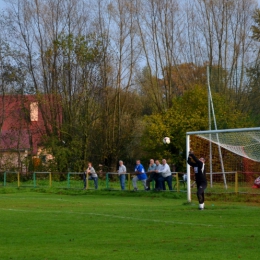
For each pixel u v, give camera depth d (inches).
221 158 1210.0
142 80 2541.8
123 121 2436.0
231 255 433.7
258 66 1795.0
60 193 1403.8
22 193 1417.3
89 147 2287.2
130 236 543.5
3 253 447.8
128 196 1273.4
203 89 2138.3
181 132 1998.0
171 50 2516.0
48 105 2277.3
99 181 1576.0
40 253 447.2
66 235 552.7
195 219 697.0
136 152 2461.9
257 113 1777.8
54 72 2236.7
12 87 2199.8
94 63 2233.0
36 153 2260.1
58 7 2293.3
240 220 684.7
